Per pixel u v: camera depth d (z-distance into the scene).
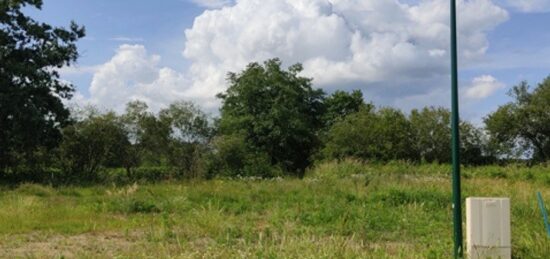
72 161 36.88
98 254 9.88
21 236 12.12
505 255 8.47
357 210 15.26
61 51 33.41
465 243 9.40
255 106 58.28
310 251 9.00
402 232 12.51
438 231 12.48
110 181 30.36
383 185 22.39
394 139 47.84
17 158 34.56
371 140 47.66
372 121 48.28
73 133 36.69
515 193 20.58
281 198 19.56
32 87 32.06
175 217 14.65
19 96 30.95
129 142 38.50
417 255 9.19
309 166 54.19
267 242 10.18
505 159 52.56
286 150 58.38
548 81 56.84
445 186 22.11
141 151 39.03
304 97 67.38
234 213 16.27
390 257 8.98
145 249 10.16
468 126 50.75
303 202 18.03
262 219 14.91
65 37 33.91
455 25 8.64
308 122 60.12
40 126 31.62
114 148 37.56
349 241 10.45
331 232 12.30
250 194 20.52
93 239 11.90
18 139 32.38
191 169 38.41
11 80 31.80
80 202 18.97
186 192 20.97
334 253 8.87
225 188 22.86
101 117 37.44
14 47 32.78
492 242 8.46
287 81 59.50
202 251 9.73
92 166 37.31
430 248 9.61
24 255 10.01
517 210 15.16
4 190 24.03
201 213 14.46
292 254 8.92
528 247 9.56
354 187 21.89
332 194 20.00
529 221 13.45
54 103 33.22
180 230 12.31
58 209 16.59
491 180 26.67
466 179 27.89
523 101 56.91
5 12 32.25
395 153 47.38
